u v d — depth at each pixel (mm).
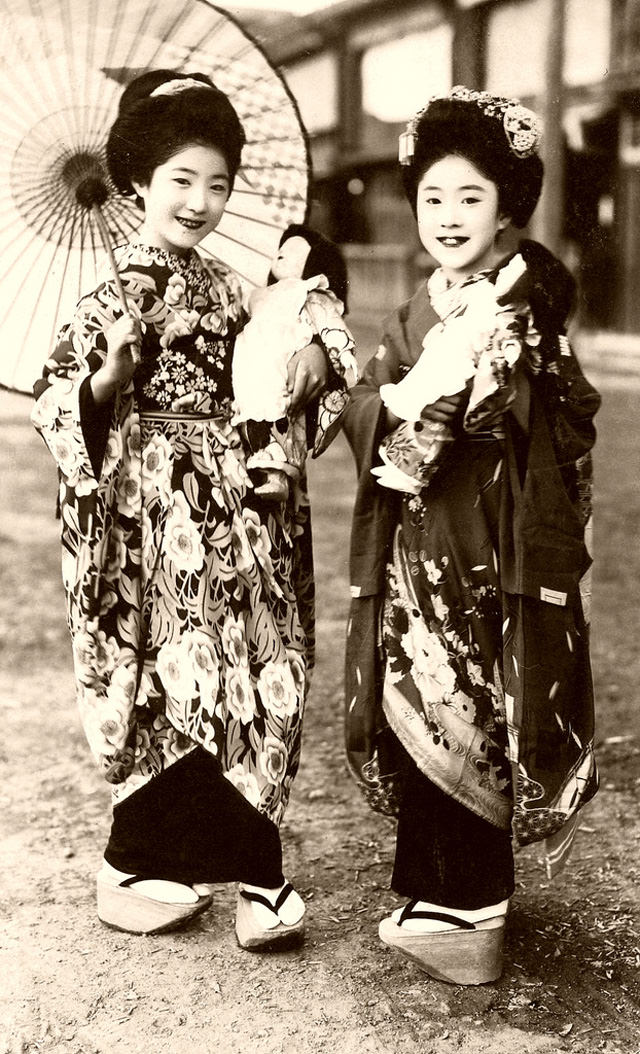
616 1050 2457
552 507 2537
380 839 3418
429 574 2609
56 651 5047
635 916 2988
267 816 2713
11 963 2742
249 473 2764
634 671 4801
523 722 2529
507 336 2432
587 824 3500
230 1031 2498
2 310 2736
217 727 2639
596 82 9281
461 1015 2570
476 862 2650
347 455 9727
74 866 3225
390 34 12500
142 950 2809
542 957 2811
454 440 2529
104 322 2623
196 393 2701
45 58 2600
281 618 2828
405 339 2709
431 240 2648
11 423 11297
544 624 2539
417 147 2602
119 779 2734
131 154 2619
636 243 12086
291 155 2932
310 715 4398
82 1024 2514
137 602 2693
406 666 2670
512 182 2590
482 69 5207
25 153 2645
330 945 2850
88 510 2617
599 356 12422
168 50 2723
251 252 2951
